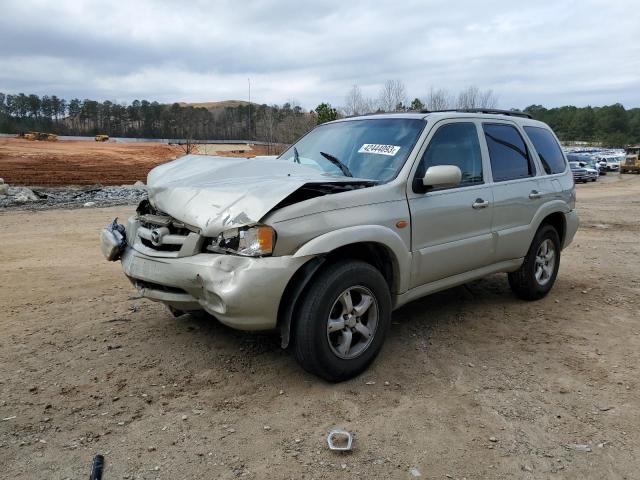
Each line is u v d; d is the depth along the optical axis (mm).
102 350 4281
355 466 2854
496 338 4680
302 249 3479
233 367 4000
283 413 3371
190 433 3139
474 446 3049
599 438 3150
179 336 4574
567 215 5992
